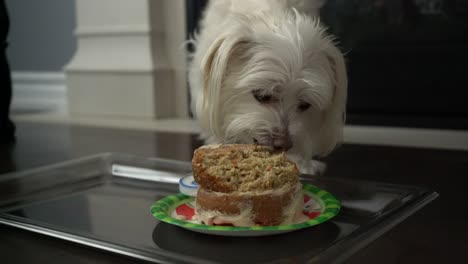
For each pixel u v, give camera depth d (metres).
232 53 1.49
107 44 3.09
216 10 1.68
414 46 2.63
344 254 0.91
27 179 1.48
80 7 3.12
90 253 0.98
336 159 1.90
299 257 0.88
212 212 1.01
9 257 0.97
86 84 3.15
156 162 1.57
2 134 2.39
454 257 0.96
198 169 1.03
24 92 3.62
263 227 0.98
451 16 2.55
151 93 2.96
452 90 2.61
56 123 2.87
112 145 2.22
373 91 2.75
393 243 1.03
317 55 1.49
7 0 3.52
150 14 2.95
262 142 1.44
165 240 1.02
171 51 3.05
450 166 1.76
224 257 0.93
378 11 2.67
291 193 1.03
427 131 2.48
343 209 1.17
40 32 3.50
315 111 1.59
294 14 1.60
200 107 1.52
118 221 1.15
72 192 1.38
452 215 1.20
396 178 1.61
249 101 1.50
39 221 1.15
